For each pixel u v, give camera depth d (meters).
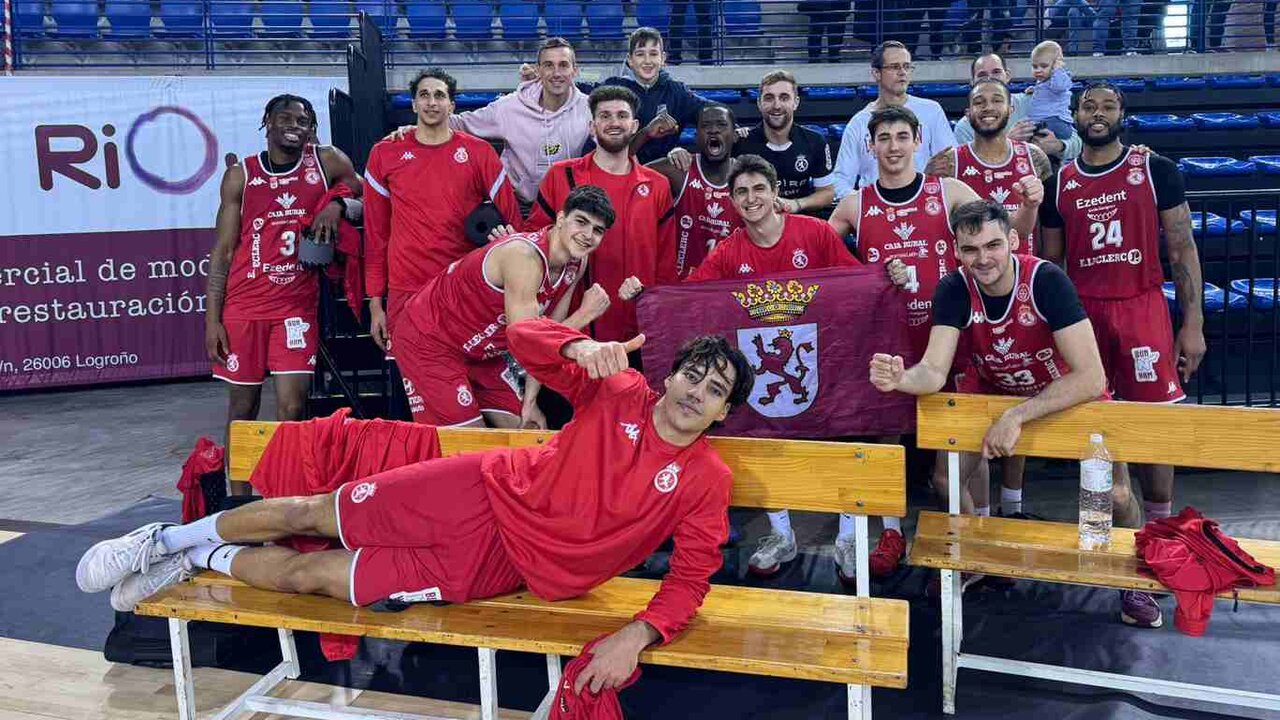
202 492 3.79
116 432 7.10
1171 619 3.74
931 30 9.52
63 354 8.09
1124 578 2.88
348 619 2.80
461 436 3.24
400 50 10.62
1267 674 3.29
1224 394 5.57
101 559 3.03
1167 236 4.16
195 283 8.34
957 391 3.93
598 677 2.48
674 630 2.60
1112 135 4.08
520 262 3.62
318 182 4.86
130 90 8.00
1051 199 4.32
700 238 4.73
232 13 10.31
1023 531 3.30
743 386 2.64
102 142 7.98
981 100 4.29
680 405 2.59
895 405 3.99
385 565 2.85
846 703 3.20
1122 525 3.83
